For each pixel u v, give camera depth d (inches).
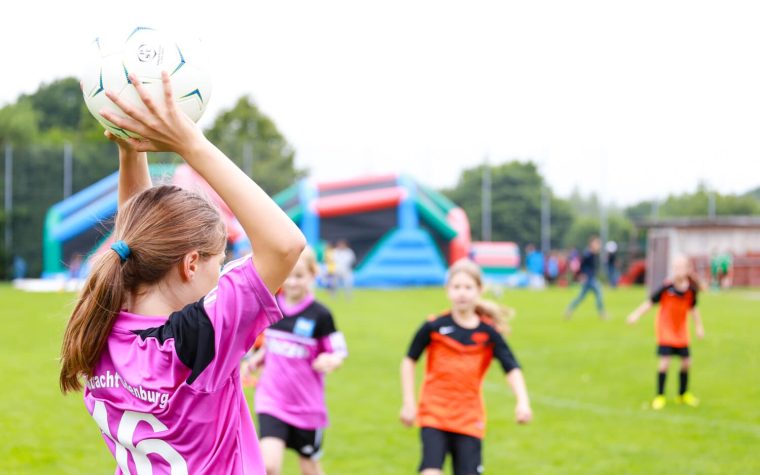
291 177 1416.1
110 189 1117.1
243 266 67.5
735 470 212.4
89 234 1075.9
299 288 183.9
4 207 1262.3
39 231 1272.1
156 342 67.6
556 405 300.7
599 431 259.0
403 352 437.7
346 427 262.5
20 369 375.6
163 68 66.0
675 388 337.1
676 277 302.8
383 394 320.2
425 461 162.1
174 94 66.7
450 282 177.3
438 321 175.9
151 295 70.8
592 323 607.5
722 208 1424.7
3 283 1196.5
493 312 176.1
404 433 254.4
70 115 2030.0
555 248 1411.2
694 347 465.7
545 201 1409.9
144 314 70.6
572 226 1411.2
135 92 65.0
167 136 62.4
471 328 174.1
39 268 1264.8
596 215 1409.9
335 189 1097.4
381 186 1099.9
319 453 184.9
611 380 356.2
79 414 279.6
